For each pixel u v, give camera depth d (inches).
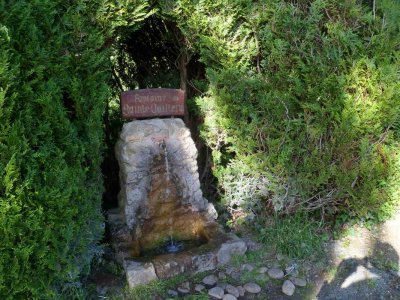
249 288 130.3
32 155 94.0
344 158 146.2
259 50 147.8
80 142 111.2
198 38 143.5
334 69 141.5
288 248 145.0
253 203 158.7
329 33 141.8
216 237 144.1
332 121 144.1
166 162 143.3
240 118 148.0
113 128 181.3
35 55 100.3
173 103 147.0
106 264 134.5
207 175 175.8
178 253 135.5
